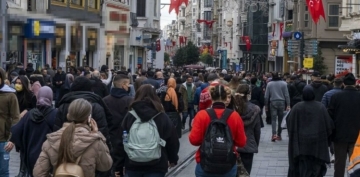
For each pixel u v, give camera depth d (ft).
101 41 131.75
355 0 120.26
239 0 264.11
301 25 165.37
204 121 25.73
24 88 43.16
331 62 156.35
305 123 34.71
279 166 47.06
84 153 20.59
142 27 174.50
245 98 33.83
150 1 178.09
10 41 90.53
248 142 33.42
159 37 207.10
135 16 167.84
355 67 127.03
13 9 90.68
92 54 128.16
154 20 182.50
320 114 34.68
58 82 79.36
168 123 26.30
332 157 48.49
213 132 25.17
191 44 331.98
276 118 64.90
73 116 21.33
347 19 124.57
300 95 70.44
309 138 34.42
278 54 199.52
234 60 276.62
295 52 115.85
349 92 36.81
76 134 20.58
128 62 158.92
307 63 103.50
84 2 122.11
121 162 33.17
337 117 36.73
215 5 346.54
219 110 26.05
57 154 20.81
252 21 231.30
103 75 62.44
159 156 26.00
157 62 210.79
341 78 44.11
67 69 112.37
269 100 62.64
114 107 34.19
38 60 104.37
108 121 29.07
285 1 186.29
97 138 20.77
